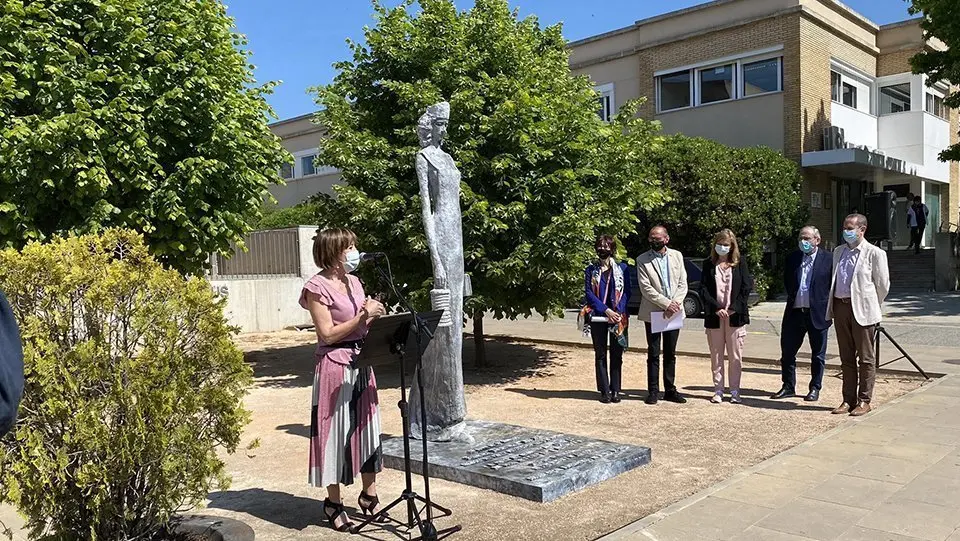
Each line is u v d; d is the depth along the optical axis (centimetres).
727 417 734
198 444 390
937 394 802
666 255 810
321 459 434
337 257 438
